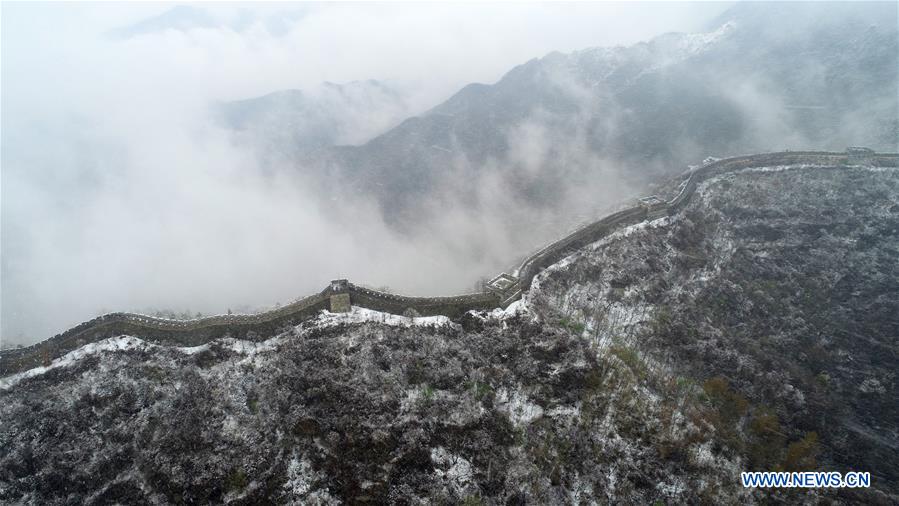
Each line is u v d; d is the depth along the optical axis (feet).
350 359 328.49
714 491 299.38
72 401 308.60
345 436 288.71
